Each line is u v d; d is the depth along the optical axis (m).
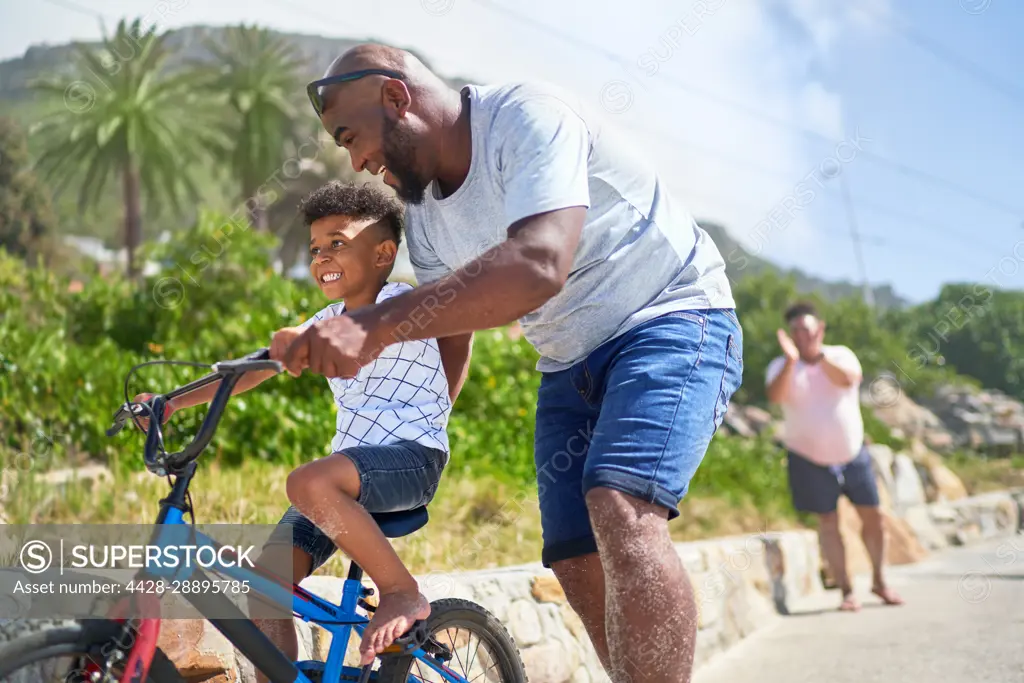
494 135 2.36
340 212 2.89
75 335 8.47
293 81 28.91
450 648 2.84
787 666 4.57
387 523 2.69
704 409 2.41
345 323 2.06
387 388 2.73
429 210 2.64
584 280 2.47
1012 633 4.97
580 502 2.74
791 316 6.51
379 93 2.37
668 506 2.32
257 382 2.60
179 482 2.22
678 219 2.56
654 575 2.24
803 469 6.35
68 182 27.89
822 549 6.34
